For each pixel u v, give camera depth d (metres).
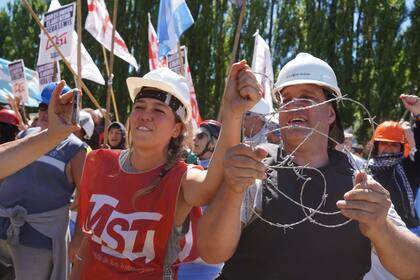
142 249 2.60
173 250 2.62
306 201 2.37
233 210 2.13
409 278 2.15
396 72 21.80
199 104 24.06
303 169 2.45
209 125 5.05
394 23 22.19
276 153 2.54
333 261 2.31
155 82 2.77
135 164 2.74
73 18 6.37
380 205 2.01
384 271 3.22
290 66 2.64
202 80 24.16
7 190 4.01
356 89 21.84
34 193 3.97
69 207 4.08
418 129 4.30
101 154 2.86
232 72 2.13
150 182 2.65
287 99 2.63
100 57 24.67
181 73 6.45
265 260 2.33
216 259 2.24
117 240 2.61
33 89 10.90
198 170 2.60
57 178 3.99
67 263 4.05
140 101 2.79
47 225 3.97
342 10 22.55
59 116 2.36
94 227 2.69
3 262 4.09
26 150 2.29
